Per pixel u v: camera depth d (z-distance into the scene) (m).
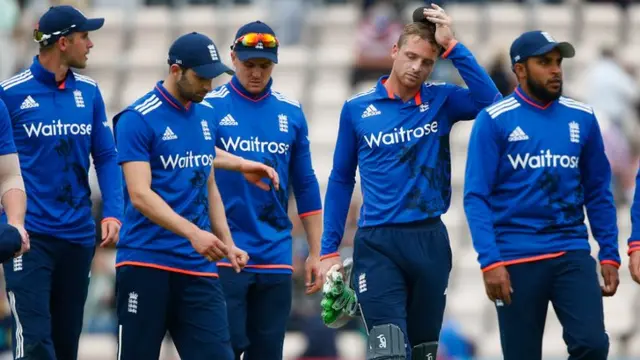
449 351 44.59
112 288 48.00
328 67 62.94
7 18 60.84
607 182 27.12
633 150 56.50
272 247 28.97
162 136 26.03
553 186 26.42
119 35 66.25
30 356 28.02
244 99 29.31
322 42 64.94
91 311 47.59
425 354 27.47
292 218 48.09
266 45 28.89
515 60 26.62
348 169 27.95
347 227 47.09
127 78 64.25
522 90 26.75
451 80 57.12
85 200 29.20
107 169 29.55
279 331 29.09
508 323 26.62
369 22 61.31
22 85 28.69
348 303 28.17
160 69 64.50
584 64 62.94
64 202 28.78
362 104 27.42
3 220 28.00
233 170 27.42
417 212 26.83
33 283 28.28
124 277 26.27
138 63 64.75
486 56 61.91
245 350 29.19
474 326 50.19
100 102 29.55
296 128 29.62
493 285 26.02
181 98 26.28
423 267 26.78
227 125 29.06
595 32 65.62
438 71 57.25
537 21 65.56
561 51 26.34
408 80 26.77
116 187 29.52
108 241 29.03
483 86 27.00
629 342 49.41
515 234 26.50
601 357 25.95
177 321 26.44
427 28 26.95
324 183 56.53
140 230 26.17
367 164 27.23
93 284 47.88
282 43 64.25
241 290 28.67
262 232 28.88
